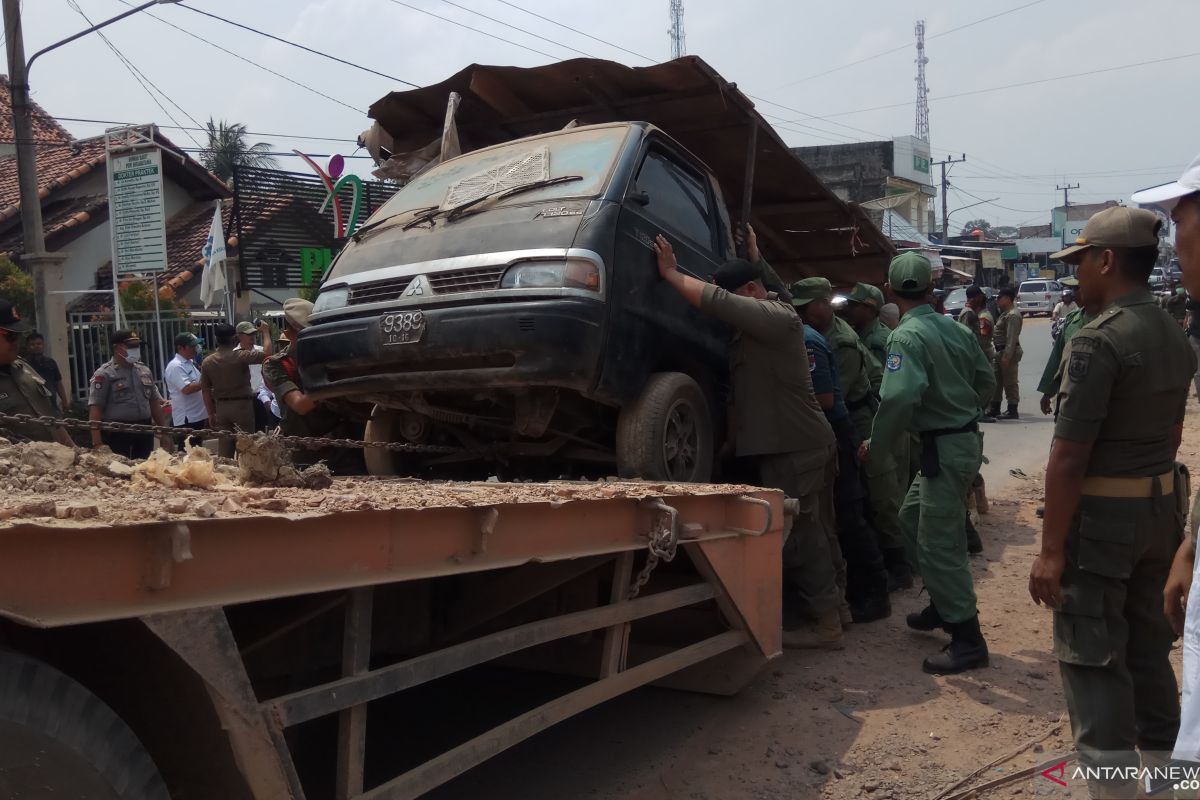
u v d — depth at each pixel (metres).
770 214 7.68
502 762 3.74
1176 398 2.92
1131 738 2.92
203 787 2.12
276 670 2.73
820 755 3.80
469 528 2.59
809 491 4.88
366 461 5.06
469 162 5.21
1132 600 3.07
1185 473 3.06
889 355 4.71
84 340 13.33
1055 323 19.22
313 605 2.56
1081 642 2.93
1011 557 6.99
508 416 4.56
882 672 4.75
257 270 18.47
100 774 1.88
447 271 4.23
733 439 5.24
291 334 5.75
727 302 4.51
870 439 4.76
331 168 18.73
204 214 22.00
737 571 3.99
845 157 47.31
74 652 2.11
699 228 5.29
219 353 8.25
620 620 3.37
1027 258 64.00
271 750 2.09
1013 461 11.15
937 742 3.91
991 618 5.57
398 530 2.38
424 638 3.38
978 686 4.52
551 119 6.04
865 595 5.73
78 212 19.47
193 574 1.93
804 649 5.09
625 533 3.31
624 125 4.92
